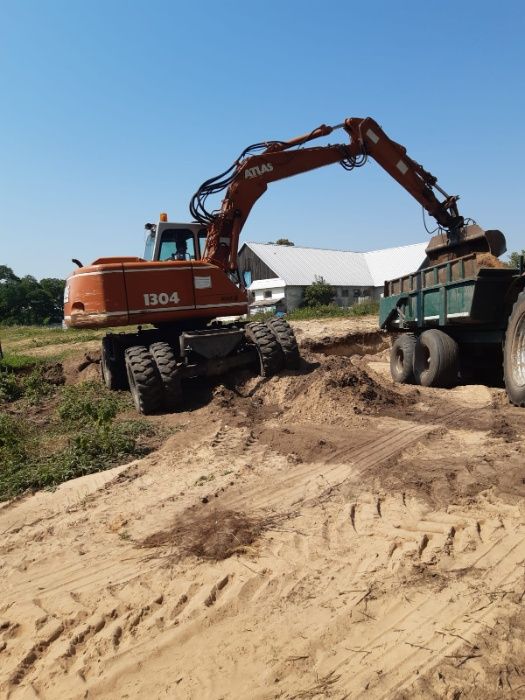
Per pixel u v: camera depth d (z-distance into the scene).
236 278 11.53
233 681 2.94
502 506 4.54
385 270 50.25
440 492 4.92
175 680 3.00
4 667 3.28
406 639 3.09
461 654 2.91
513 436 6.43
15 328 41.03
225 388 10.23
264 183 11.51
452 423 7.36
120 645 3.37
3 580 4.27
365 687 2.77
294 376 10.18
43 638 3.49
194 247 11.34
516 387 8.02
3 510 5.81
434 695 2.66
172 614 3.60
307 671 2.95
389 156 11.68
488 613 3.21
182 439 7.68
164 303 10.26
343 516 4.71
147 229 11.60
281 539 4.41
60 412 9.69
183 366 9.93
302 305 44.38
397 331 13.55
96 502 5.72
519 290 8.66
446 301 9.97
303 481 5.64
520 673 2.75
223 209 11.43
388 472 5.56
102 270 9.97
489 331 9.56
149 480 6.22
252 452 6.81
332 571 3.88
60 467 6.77
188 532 4.71
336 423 7.81
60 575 4.26
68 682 3.09
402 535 4.25
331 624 3.29
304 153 11.59
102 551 4.59
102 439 7.48
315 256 49.91
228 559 4.18
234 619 3.46
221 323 11.58
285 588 3.73
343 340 16.97
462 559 3.83
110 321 9.96
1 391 11.70
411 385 10.85
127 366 10.08
